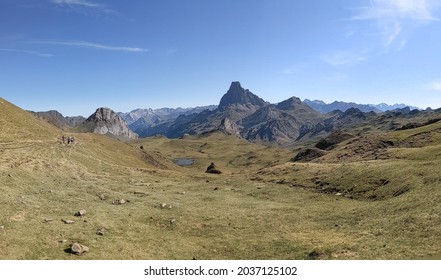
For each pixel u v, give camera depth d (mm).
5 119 100875
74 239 33250
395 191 49688
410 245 30172
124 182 70312
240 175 86562
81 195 52719
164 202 53562
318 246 33906
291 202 55906
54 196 48938
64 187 56281
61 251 30172
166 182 74812
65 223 37438
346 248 31984
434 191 42906
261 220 45656
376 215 41719
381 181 55344
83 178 67438
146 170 88062
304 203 54594
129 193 59406
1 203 39688
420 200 41469
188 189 67688
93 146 112875
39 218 37688
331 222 43000
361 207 47031
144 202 53000
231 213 49094
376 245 31516
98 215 42469
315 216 46594
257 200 58125
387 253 29219
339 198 54969
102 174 75500
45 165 65875
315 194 59312
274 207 52594
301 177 71125
